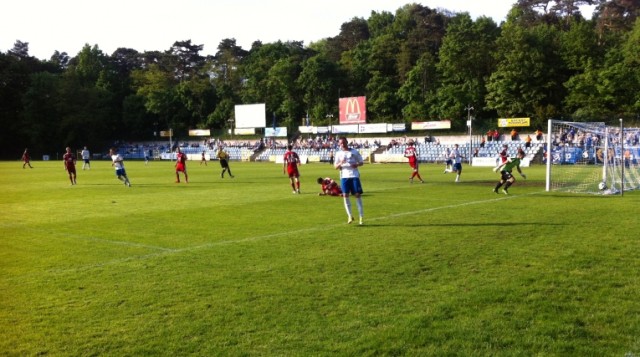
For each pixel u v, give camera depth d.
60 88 92.12
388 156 57.62
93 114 94.81
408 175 33.12
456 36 73.44
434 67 79.81
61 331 6.00
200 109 100.56
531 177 29.59
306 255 9.62
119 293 7.44
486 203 17.20
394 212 15.31
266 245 10.67
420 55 85.62
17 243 11.46
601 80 58.69
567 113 62.59
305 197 20.20
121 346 5.55
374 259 9.16
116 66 128.12
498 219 13.48
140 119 100.31
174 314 6.50
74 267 9.10
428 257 9.23
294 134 80.81
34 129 89.75
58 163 64.88
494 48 72.25
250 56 108.56
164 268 8.88
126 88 108.31
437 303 6.70
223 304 6.84
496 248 9.84
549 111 60.91
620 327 5.80
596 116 56.06
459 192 21.33
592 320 6.02
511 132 57.75
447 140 64.50
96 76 108.69
